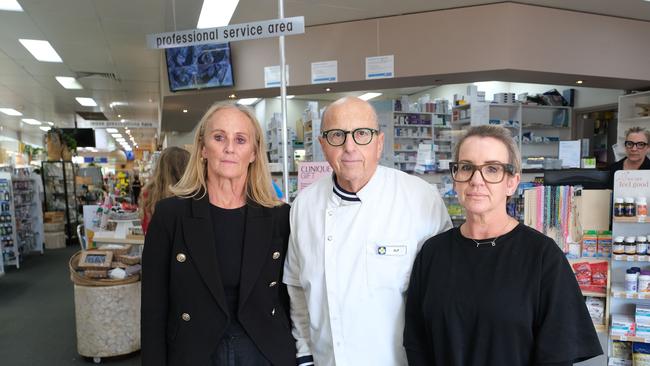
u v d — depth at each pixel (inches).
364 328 53.1
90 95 417.7
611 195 97.3
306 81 219.1
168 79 238.1
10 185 274.4
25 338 156.6
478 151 46.8
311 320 56.2
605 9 206.7
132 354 137.8
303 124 316.2
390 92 454.3
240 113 57.0
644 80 222.7
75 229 392.2
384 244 53.7
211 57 224.7
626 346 95.2
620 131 251.3
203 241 53.7
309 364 58.2
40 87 378.9
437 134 343.0
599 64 212.5
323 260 55.4
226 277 54.7
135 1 191.2
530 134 328.5
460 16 201.5
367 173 54.6
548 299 42.8
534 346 43.3
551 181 105.8
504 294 44.2
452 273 47.9
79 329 135.3
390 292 53.6
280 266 59.1
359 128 51.7
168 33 101.4
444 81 221.0
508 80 221.8
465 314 46.0
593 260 96.7
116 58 285.3
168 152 109.7
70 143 414.0
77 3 193.9
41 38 243.0
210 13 203.5
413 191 57.7
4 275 256.5
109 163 1106.7
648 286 90.7
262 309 55.6
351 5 194.5
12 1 192.4
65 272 263.7
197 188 57.1
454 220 166.9
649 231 92.0
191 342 52.1
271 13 202.8
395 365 53.5
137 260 136.8
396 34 208.5
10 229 273.0
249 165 59.8
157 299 54.4
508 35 198.2
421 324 51.3
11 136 693.3
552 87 350.3
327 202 57.7
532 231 46.8
